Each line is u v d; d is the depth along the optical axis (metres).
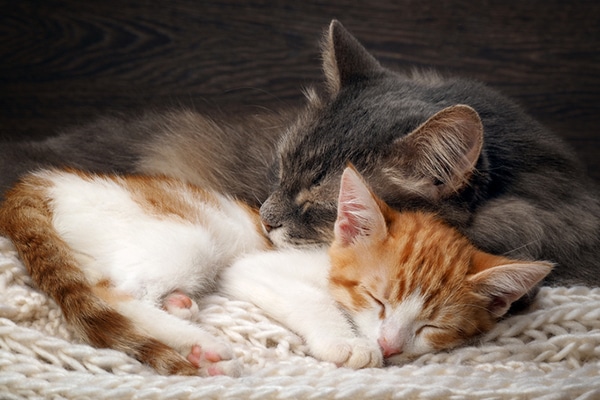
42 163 0.73
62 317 0.63
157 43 0.85
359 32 0.86
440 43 0.86
